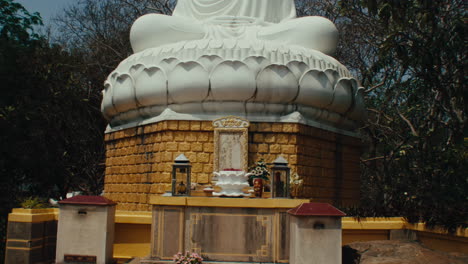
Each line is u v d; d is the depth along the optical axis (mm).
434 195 11820
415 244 10242
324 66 15289
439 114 15695
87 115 25234
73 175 23594
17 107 18031
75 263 9875
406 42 15289
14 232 10586
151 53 15492
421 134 15656
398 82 18719
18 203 16078
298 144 14266
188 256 9047
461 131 14312
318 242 8492
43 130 19328
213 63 14422
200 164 14078
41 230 10906
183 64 14367
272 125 14289
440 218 10773
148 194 14578
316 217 8555
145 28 16203
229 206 9422
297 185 13031
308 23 16109
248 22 16969
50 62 20859
